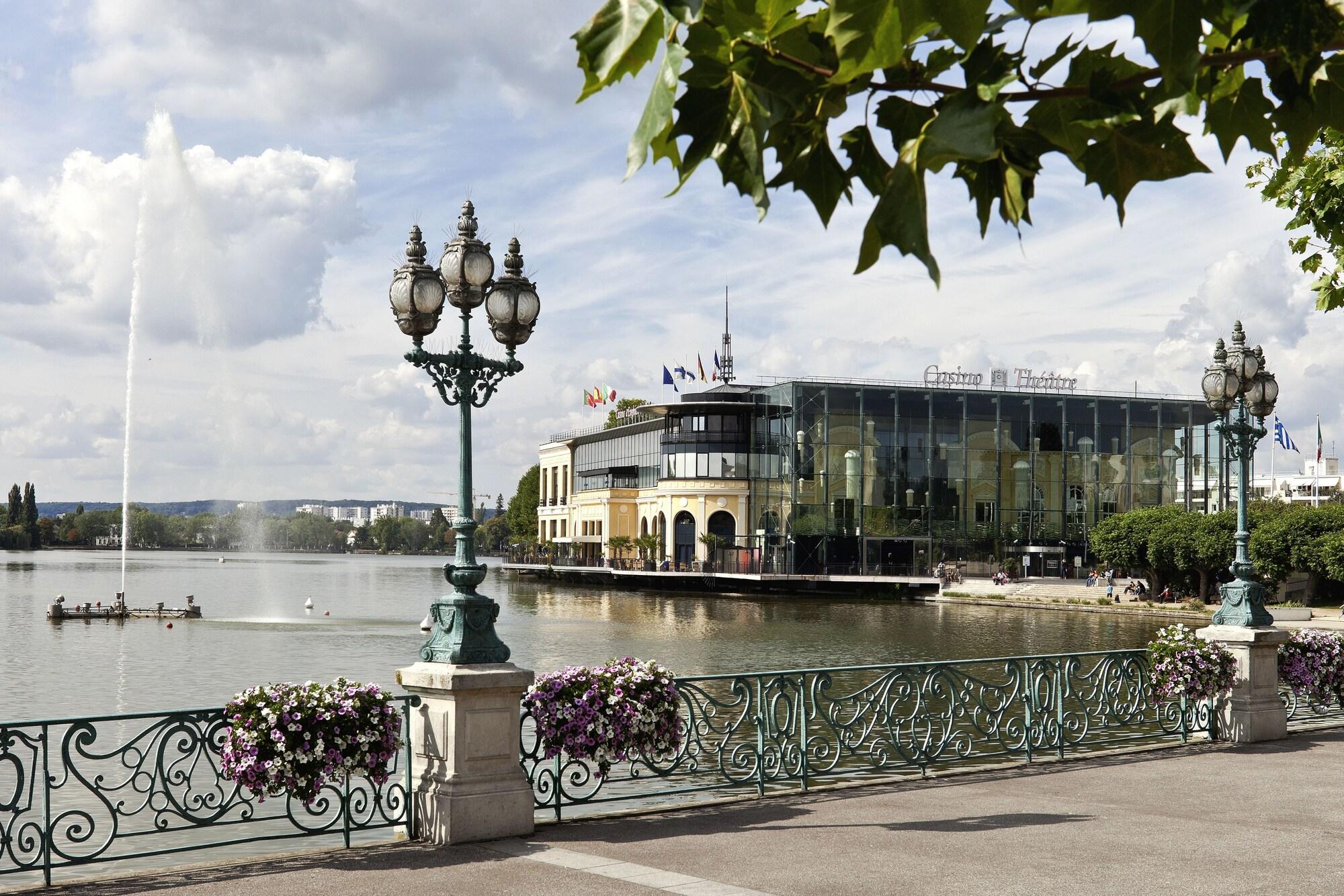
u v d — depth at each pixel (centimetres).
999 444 9056
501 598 8950
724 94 195
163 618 6275
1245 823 1111
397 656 4362
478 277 1145
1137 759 1486
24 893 901
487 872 938
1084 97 200
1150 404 9281
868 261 185
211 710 1029
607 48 174
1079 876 913
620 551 11356
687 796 1630
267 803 1831
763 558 9112
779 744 1312
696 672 3812
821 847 1017
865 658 4256
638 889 881
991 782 1346
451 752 1048
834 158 203
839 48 173
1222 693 1620
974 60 192
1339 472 16150
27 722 932
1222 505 7019
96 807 1812
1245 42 217
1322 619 5434
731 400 9656
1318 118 219
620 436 12331
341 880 920
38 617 6347
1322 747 1565
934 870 934
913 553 8950
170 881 926
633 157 180
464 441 1136
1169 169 203
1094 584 8394
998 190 207
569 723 1154
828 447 8881
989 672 3538
